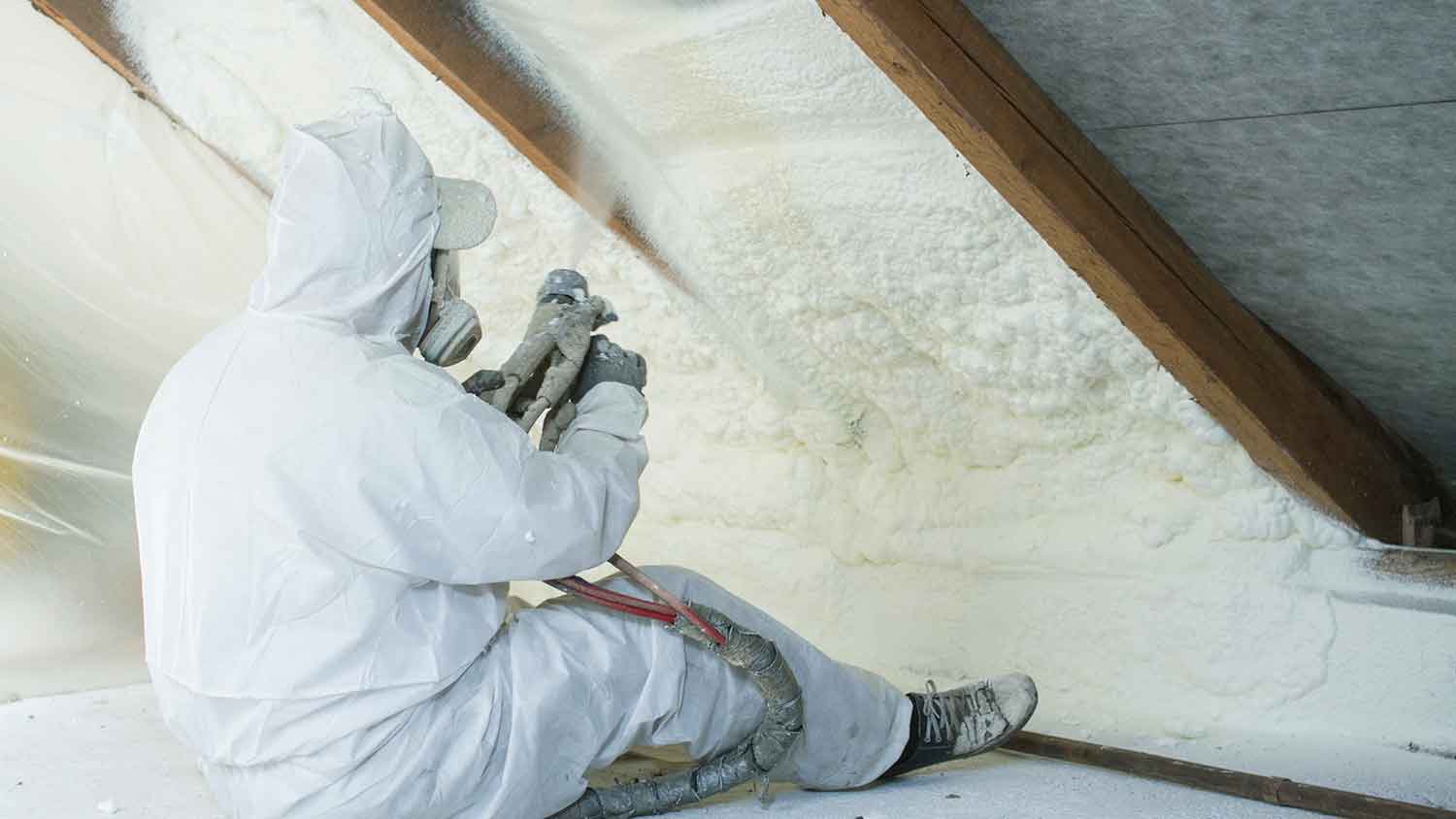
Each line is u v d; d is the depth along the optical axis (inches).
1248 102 79.7
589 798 76.5
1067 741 93.4
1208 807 80.1
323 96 122.8
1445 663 97.9
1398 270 87.7
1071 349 106.4
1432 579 98.9
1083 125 87.5
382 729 67.6
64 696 117.4
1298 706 104.0
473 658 69.9
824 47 95.0
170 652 67.7
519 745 70.7
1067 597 116.8
